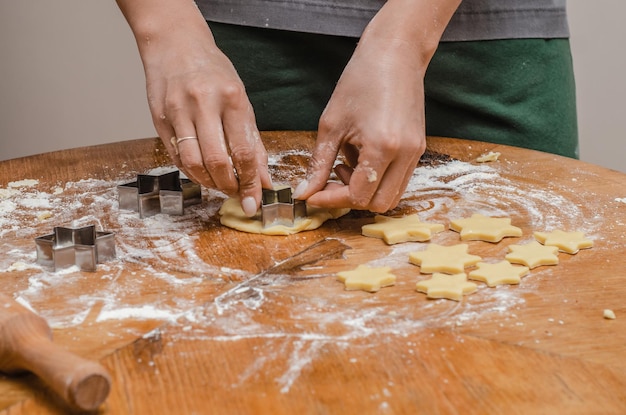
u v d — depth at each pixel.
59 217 1.23
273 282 1.00
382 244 1.13
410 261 1.07
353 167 1.24
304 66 1.65
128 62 2.86
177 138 1.12
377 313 0.92
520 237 1.15
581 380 0.78
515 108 1.63
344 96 1.15
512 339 0.86
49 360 0.71
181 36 1.17
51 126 2.92
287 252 1.10
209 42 1.19
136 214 1.24
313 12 1.52
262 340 0.86
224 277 1.02
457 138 1.66
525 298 0.96
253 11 1.54
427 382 0.78
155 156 1.53
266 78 1.65
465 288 0.96
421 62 1.18
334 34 1.53
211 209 1.27
